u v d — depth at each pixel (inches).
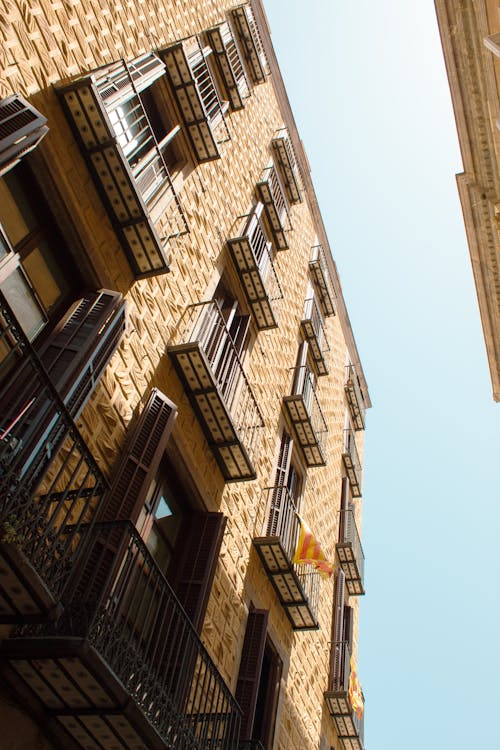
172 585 338.6
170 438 363.9
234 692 376.2
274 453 569.0
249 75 755.4
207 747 267.0
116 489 285.7
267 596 479.2
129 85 375.9
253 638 411.8
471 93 536.7
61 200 313.1
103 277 331.3
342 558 745.0
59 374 253.1
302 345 745.6
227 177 597.9
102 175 345.7
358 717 636.1
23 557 183.6
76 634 206.2
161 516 352.8
